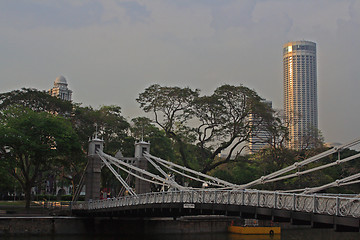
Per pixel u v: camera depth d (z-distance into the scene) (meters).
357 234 66.94
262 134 79.00
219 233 63.53
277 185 76.00
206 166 74.88
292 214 30.22
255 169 87.31
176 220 60.84
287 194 30.22
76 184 78.75
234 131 73.88
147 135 81.19
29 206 61.38
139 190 62.03
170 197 43.44
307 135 87.25
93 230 56.16
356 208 24.81
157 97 76.00
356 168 85.88
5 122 62.06
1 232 51.34
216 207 37.69
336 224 26.67
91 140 62.91
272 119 74.62
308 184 74.75
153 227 59.47
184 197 41.44
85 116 78.38
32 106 75.81
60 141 59.69
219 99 73.94
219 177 83.62
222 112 73.38
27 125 60.38
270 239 60.38
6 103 73.88
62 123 63.50
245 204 34.28
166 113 77.12
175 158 80.81
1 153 60.31
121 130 82.56
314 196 27.84
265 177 38.66
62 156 66.75
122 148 77.81
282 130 76.88
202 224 62.94
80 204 58.00
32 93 75.56
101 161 62.75
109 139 80.44
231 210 36.16
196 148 76.88
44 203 64.56
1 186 61.97
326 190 77.19
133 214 51.09
